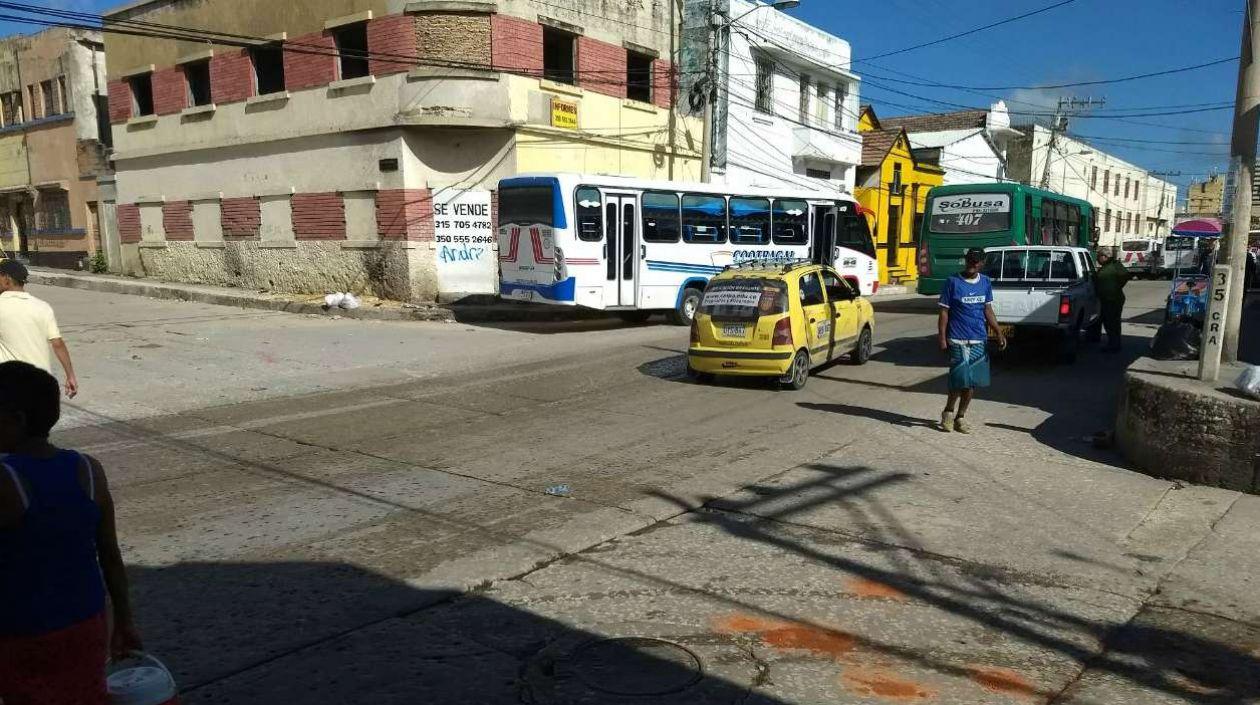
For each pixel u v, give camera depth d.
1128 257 45.38
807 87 31.02
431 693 3.79
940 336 9.10
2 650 2.55
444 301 20.11
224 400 10.43
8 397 2.61
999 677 4.05
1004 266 14.61
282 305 20.25
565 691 3.84
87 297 23.42
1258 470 6.90
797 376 11.43
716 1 25.20
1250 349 12.02
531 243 17.17
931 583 5.15
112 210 28.42
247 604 4.67
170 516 6.12
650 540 5.79
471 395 10.91
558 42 21.56
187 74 24.33
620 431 9.02
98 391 10.73
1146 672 4.13
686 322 19.06
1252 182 7.51
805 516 6.34
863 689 3.92
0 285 6.64
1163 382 7.60
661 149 24.19
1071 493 6.98
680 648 4.28
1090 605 4.87
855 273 23.16
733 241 19.83
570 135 21.05
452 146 19.84
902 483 7.21
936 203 21.20
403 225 19.77
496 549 5.56
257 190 22.77
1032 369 13.64
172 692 2.81
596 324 19.31
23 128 31.41
